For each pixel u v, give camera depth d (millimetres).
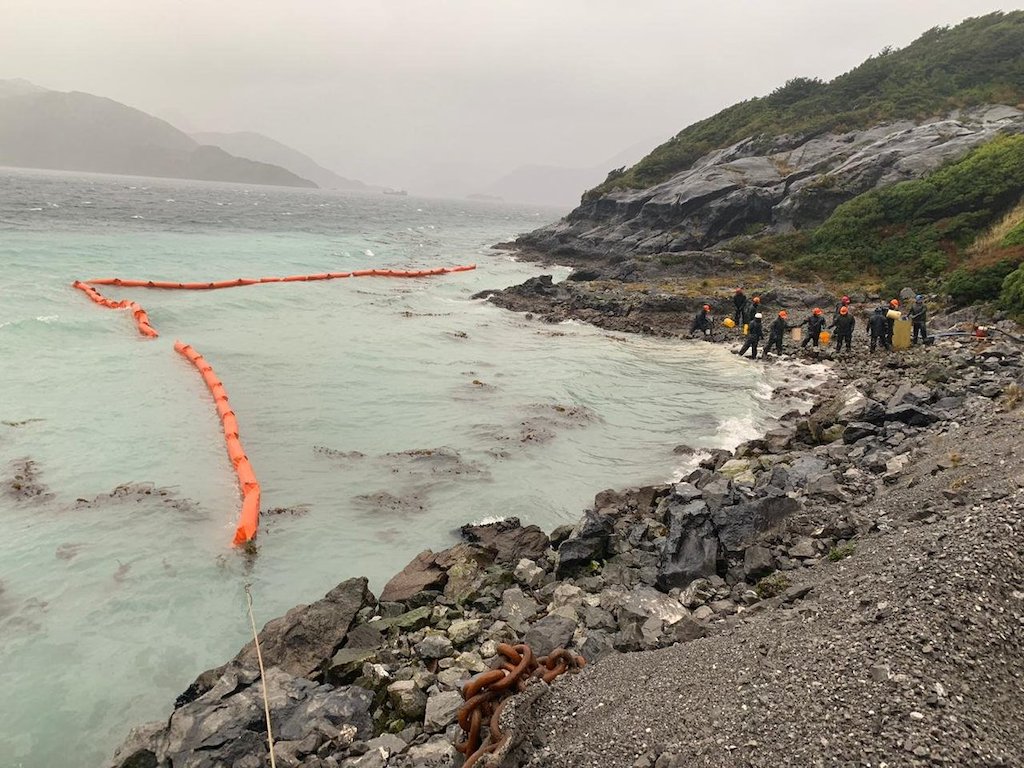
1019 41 52938
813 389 20000
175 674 7867
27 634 8297
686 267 39656
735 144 57688
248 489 12031
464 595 9312
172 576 9703
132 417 15273
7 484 11750
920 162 40281
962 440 11453
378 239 67312
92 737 6891
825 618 6723
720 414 17953
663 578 9398
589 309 32812
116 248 39969
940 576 6508
